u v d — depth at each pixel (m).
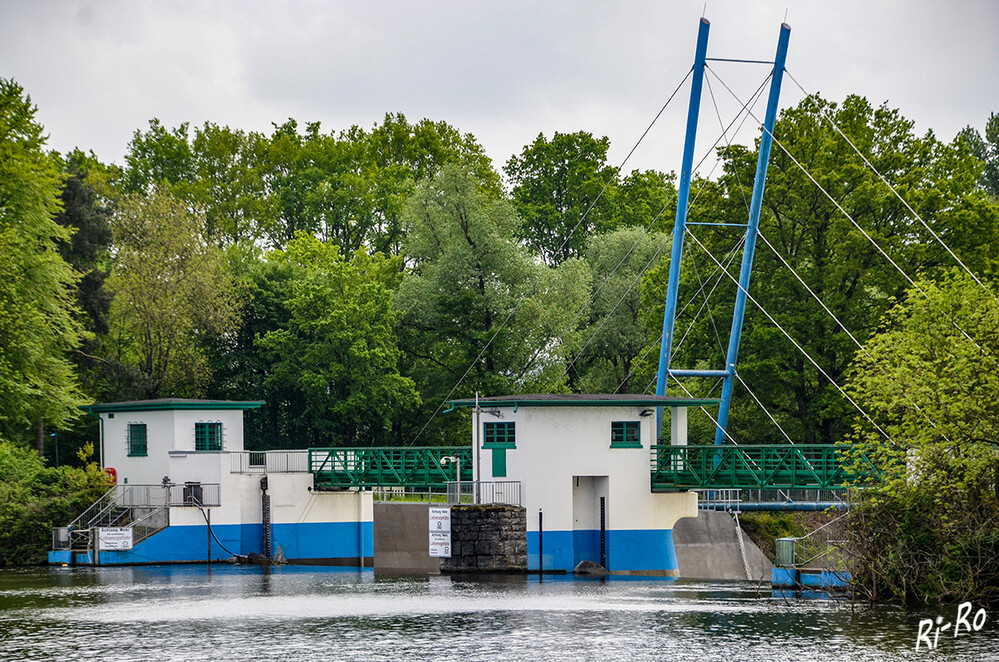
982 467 101.62
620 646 87.75
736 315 155.00
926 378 106.81
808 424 171.88
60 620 100.44
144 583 125.81
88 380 191.50
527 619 99.56
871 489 107.75
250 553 148.75
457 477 142.50
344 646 88.69
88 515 147.50
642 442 138.62
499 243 198.12
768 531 155.75
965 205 167.12
